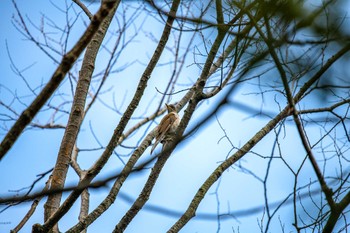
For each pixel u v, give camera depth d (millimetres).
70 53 6895
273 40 8133
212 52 10500
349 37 7562
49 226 9086
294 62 8805
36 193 6164
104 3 6977
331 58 8461
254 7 9164
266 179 9312
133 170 6379
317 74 8742
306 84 9141
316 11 7371
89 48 11195
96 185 6285
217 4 9906
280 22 8039
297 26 7559
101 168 9578
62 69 6879
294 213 9227
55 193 6203
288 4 7484
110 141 9805
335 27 7422
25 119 6848
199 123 6387
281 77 8531
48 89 6848
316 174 8898
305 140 9008
